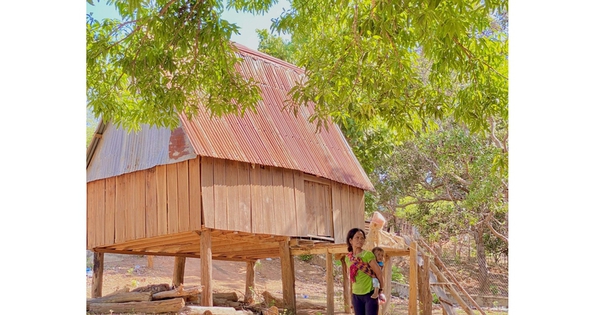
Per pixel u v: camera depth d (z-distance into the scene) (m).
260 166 12.81
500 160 11.01
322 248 13.54
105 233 13.12
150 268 20.41
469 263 22.45
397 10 7.30
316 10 10.20
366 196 21.91
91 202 13.50
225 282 20.59
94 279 13.73
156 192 12.27
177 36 8.62
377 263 7.34
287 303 13.62
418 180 21.72
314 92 9.43
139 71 9.11
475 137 18.84
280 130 13.92
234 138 12.38
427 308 11.37
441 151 19.97
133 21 8.68
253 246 14.77
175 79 9.34
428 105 9.81
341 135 16.69
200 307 10.93
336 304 16.72
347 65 9.26
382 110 9.65
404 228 22.25
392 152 21.28
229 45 9.43
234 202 12.08
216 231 12.16
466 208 19.94
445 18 7.19
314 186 14.38
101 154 13.45
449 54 8.87
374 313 7.22
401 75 9.02
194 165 11.70
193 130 11.66
